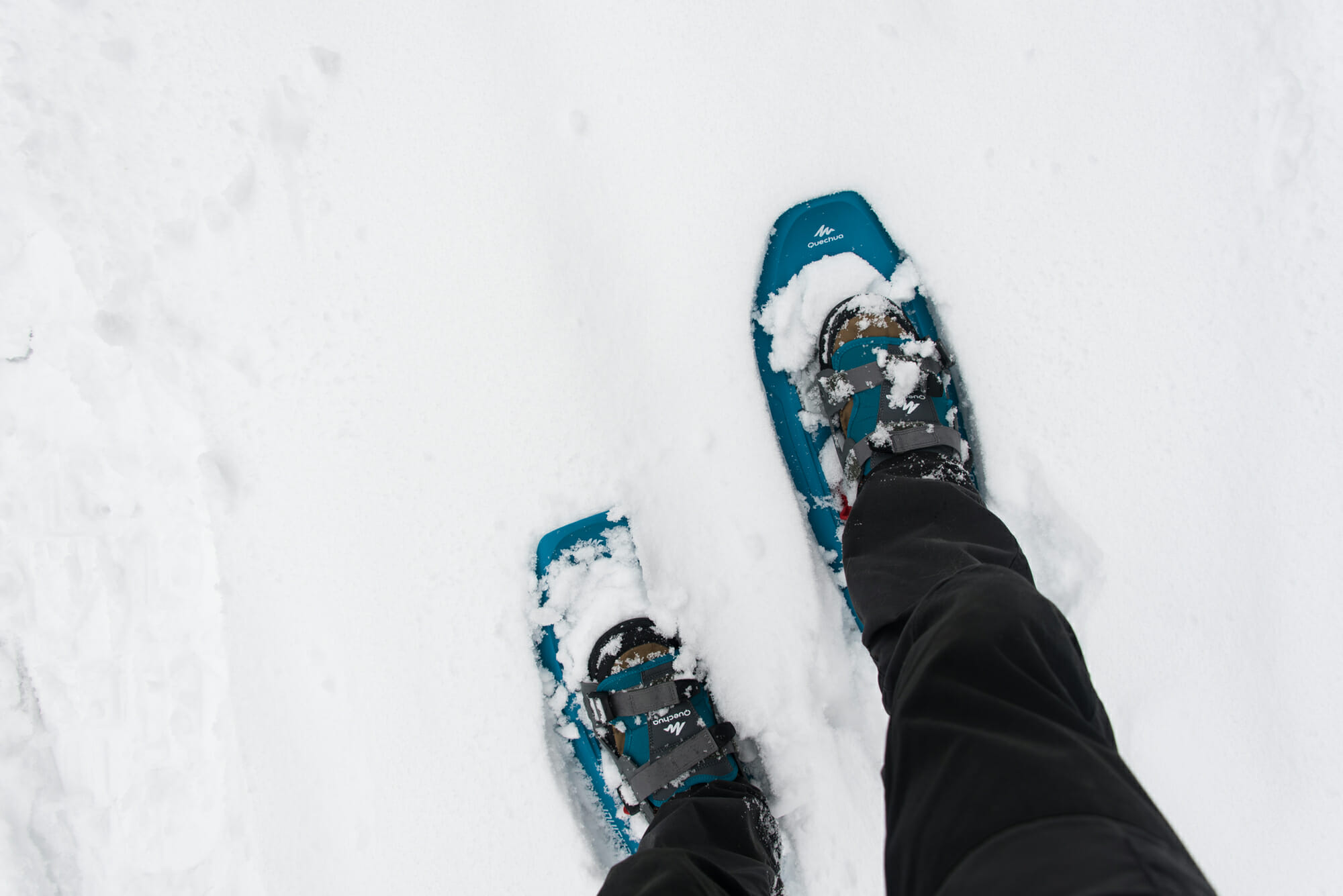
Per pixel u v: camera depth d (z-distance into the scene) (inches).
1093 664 50.9
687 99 50.9
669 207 51.3
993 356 52.1
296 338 51.4
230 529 51.6
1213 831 50.2
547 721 51.5
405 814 51.1
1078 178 51.2
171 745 53.4
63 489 53.6
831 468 53.6
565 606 51.3
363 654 51.2
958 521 43.3
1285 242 50.0
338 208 51.2
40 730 54.6
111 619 53.7
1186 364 50.9
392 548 51.3
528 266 51.0
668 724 49.4
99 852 54.6
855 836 51.3
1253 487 50.3
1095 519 51.2
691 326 51.6
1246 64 49.8
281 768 51.7
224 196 50.7
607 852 51.9
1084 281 51.4
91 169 50.8
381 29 50.8
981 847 22.6
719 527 51.7
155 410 52.4
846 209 51.9
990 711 26.0
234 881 52.3
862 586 41.5
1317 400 49.8
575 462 51.2
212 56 50.5
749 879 39.9
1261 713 50.1
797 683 51.1
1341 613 49.6
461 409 51.2
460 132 50.9
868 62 51.1
